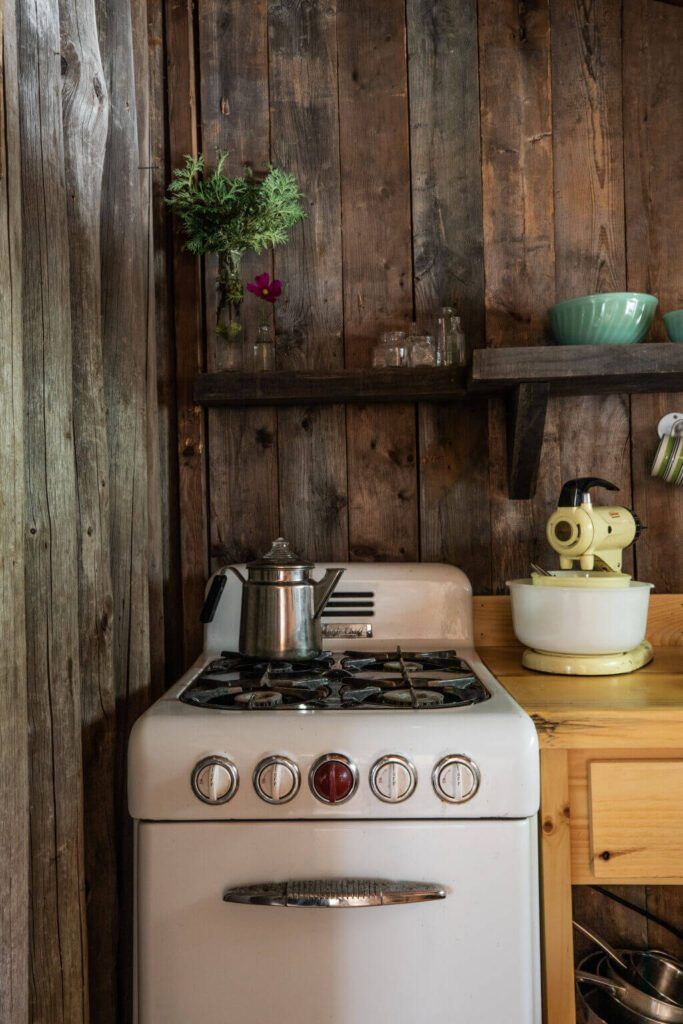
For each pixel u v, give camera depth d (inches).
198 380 58.2
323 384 57.4
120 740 48.8
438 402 62.0
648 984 56.6
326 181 63.1
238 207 57.6
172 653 61.5
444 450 62.1
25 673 33.7
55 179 38.9
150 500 56.1
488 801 36.6
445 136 62.6
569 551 52.1
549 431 61.9
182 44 62.1
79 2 44.2
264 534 62.4
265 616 47.8
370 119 63.1
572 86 62.1
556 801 41.5
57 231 38.9
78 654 40.9
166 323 61.8
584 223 61.9
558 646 49.8
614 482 61.4
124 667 49.5
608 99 62.0
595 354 51.6
